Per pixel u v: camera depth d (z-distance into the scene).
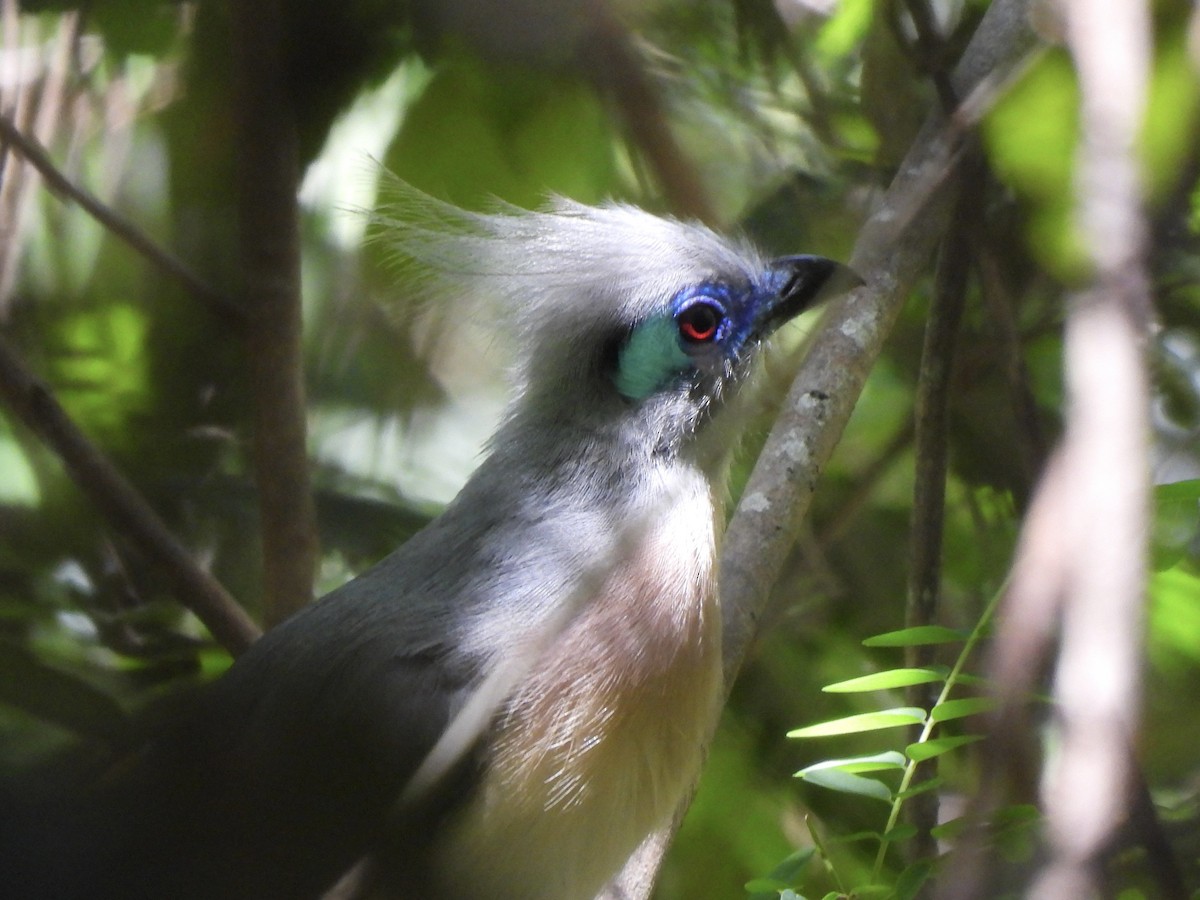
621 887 7.82
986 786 5.37
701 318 8.25
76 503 9.85
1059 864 4.52
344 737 7.38
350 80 8.67
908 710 6.48
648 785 7.30
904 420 10.26
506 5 8.22
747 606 7.98
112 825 7.27
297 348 8.85
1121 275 5.31
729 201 10.62
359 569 10.55
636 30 9.50
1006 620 5.77
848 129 10.33
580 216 8.46
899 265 8.32
